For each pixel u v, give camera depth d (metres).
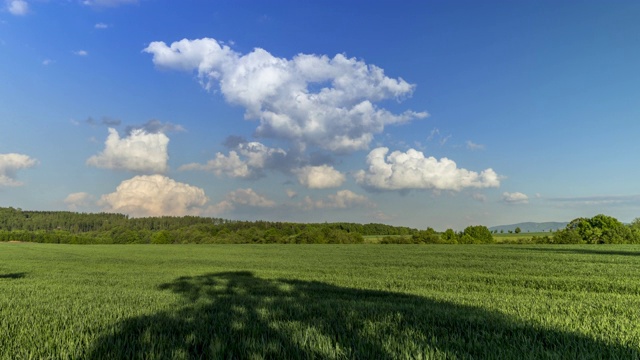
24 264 37.91
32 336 5.99
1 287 16.64
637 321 7.32
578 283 18.45
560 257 40.03
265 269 29.61
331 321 7.09
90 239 126.88
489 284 18.62
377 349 5.02
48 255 53.94
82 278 23.03
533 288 17.45
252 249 69.19
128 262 40.12
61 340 5.71
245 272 26.30
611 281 19.03
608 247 65.19
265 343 5.32
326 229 113.12
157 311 8.53
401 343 5.33
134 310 8.80
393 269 28.70
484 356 4.79
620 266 28.95
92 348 5.17
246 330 6.25
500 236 131.00
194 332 5.98
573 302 10.48
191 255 52.22
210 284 18.12
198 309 8.82
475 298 11.86
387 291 14.68
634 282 18.53
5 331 6.31
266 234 118.31
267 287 16.34
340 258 43.19
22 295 12.98
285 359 4.67
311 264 34.81
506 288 16.75
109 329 6.38
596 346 5.20
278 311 8.13
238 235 119.25
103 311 8.62
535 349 5.10
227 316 7.68
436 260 38.25
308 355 4.78
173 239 122.81
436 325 6.80
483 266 30.67
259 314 7.86
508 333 6.19
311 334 5.77
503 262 34.44
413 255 47.59
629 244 79.25
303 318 7.54
